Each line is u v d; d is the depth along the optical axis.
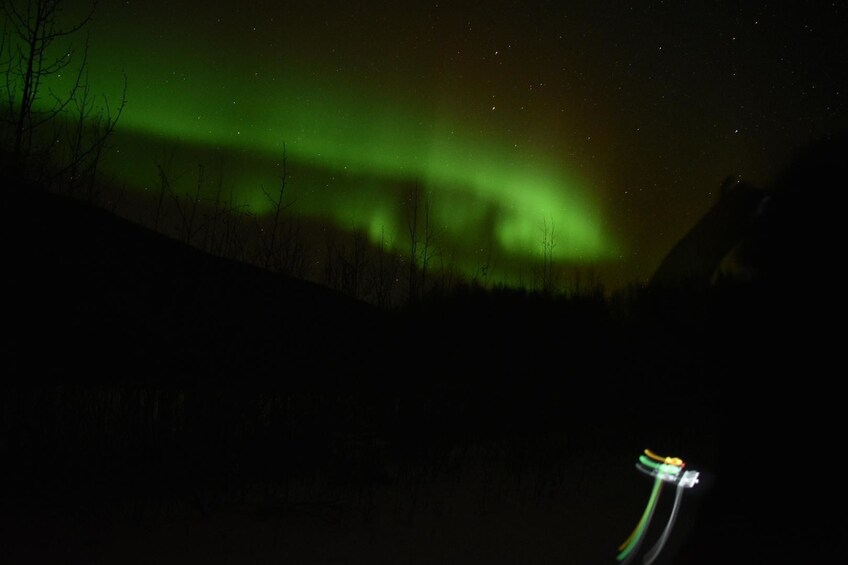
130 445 4.07
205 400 4.30
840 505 2.91
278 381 4.68
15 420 3.80
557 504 4.71
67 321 4.29
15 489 3.69
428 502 4.53
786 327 3.10
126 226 5.02
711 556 2.98
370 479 4.76
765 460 3.00
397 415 5.27
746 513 2.98
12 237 4.05
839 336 3.04
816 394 3.01
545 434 6.48
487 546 3.71
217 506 4.01
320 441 4.62
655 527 4.05
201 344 4.60
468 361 6.29
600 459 6.32
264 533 3.63
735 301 3.32
